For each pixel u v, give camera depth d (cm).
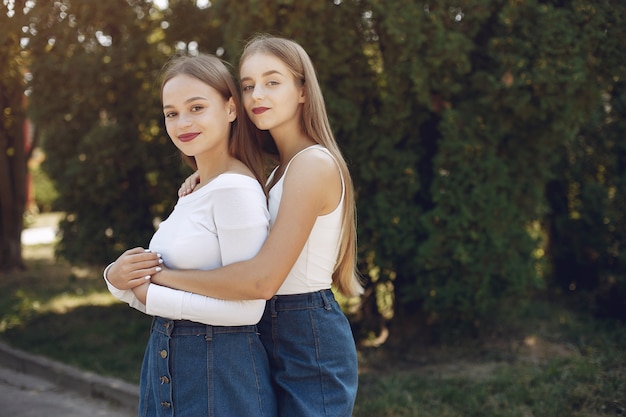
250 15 374
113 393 395
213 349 164
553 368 370
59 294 670
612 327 461
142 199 542
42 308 611
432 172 422
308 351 171
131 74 519
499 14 373
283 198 166
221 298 159
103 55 501
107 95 520
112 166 521
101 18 492
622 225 519
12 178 800
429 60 371
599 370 362
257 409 165
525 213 430
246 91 178
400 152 407
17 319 568
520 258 409
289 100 177
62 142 538
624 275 494
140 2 511
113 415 378
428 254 388
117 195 529
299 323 172
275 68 174
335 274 196
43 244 1053
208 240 164
